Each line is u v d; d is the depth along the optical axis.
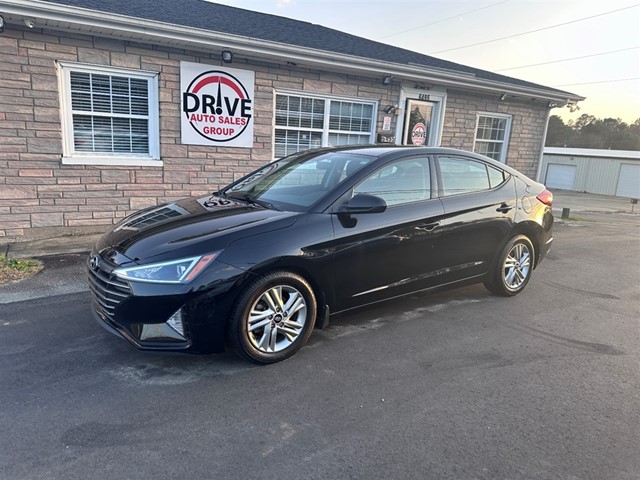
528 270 5.23
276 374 3.25
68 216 6.99
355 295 3.79
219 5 10.63
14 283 4.90
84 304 4.38
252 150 8.34
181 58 7.36
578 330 4.27
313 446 2.49
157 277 3.03
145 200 7.55
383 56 9.61
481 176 4.79
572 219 13.62
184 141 7.67
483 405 2.95
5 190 6.49
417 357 3.59
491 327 4.25
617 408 2.96
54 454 2.35
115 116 7.13
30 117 6.47
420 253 4.13
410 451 2.48
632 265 7.12
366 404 2.92
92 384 3.03
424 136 10.44
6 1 5.61
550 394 3.11
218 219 3.52
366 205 3.58
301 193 3.93
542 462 2.42
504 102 11.43
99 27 6.35
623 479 2.31
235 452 2.42
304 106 8.84
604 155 38.38
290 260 3.33
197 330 3.09
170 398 2.90
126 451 2.40
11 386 2.96
